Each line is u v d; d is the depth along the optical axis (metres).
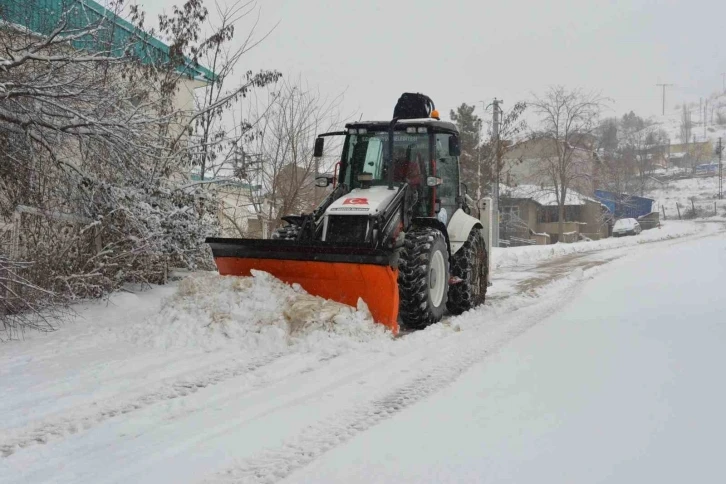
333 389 4.26
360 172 7.34
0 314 5.91
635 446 3.14
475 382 4.37
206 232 8.69
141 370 4.72
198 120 9.38
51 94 6.17
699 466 2.89
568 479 2.81
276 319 5.64
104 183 7.27
